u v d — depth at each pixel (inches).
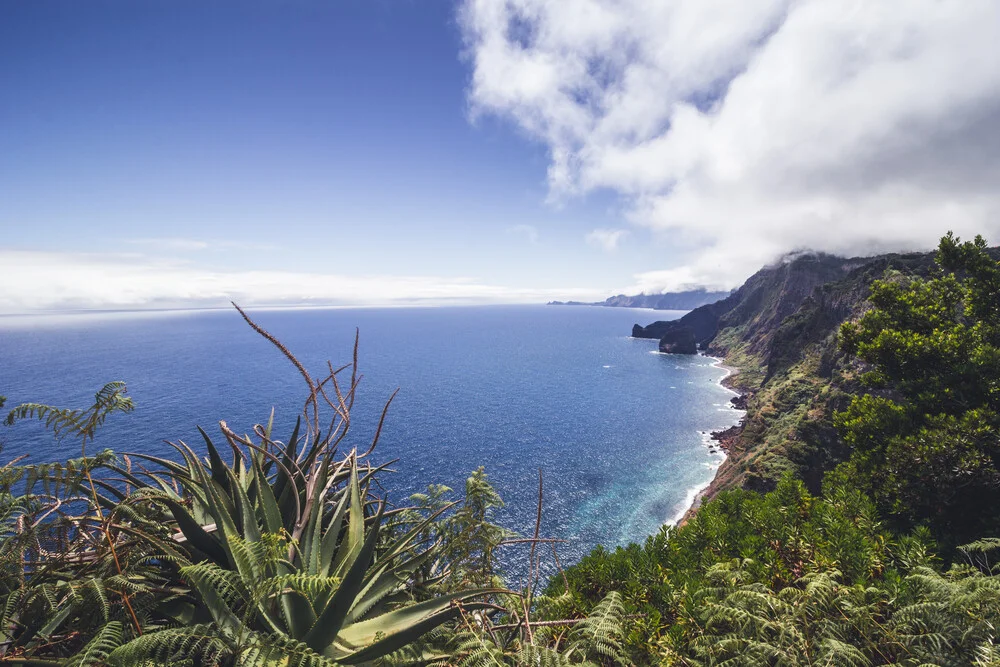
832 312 4613.7
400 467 3334.2
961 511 425.7
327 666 106.2
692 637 204.8
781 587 252.4
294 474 174.9
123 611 118.8
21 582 114.2
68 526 129.0
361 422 4763.8
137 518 129.3
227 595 126.5
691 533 328.2
